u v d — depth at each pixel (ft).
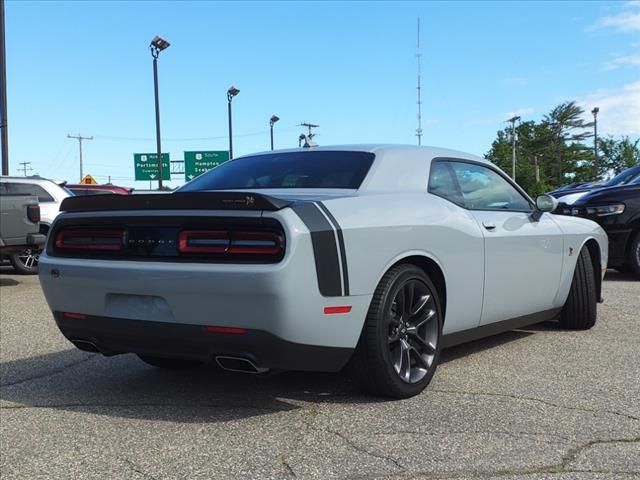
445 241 13.43
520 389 13.32
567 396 12.84
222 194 10.90
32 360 16.74
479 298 14.53
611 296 25.39
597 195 30.94
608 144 255.29
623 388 13.35
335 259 11.12
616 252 30.14
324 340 11.22
